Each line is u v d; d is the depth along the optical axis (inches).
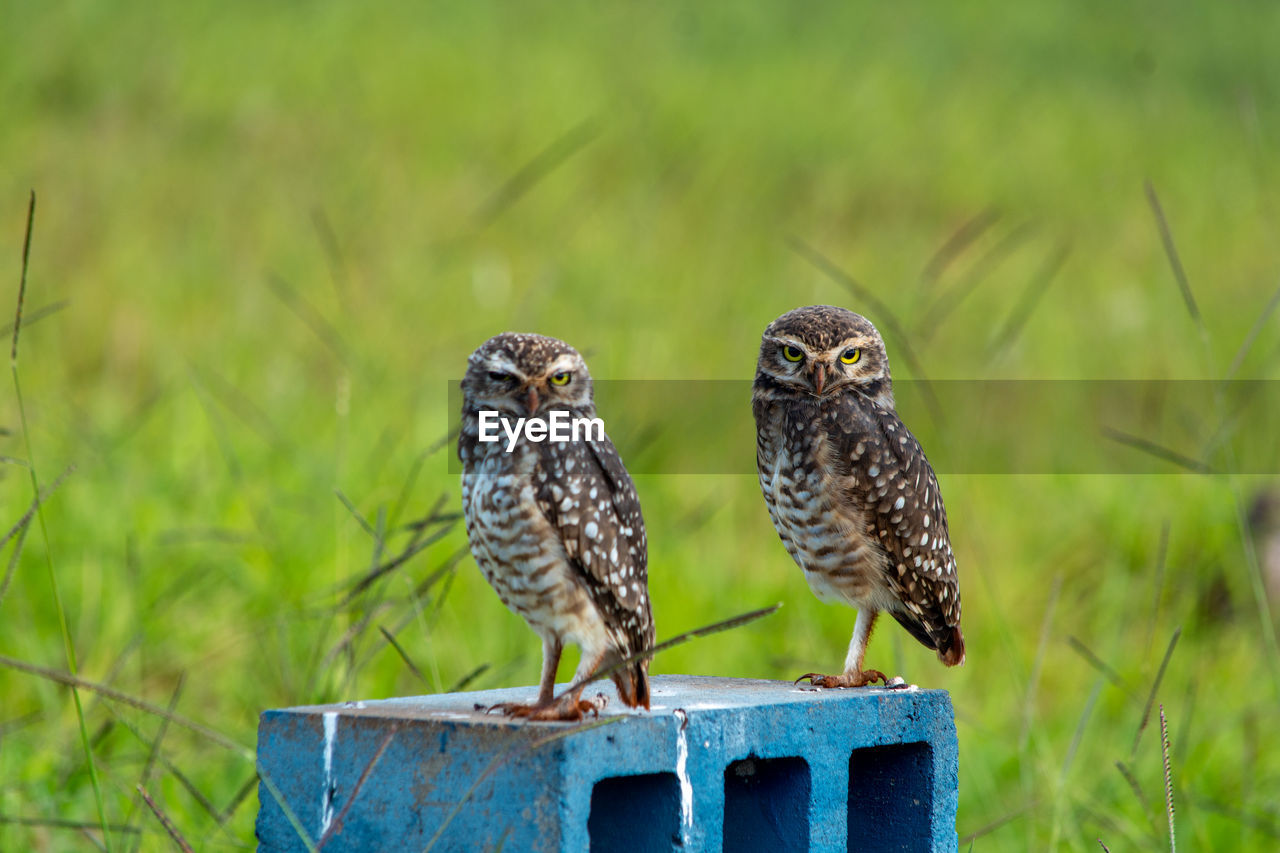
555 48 1194.6
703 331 629.0
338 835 199.6
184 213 748.6
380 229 745.0
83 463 435.2
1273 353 566.9
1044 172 1018.7
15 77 937.5
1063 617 449.1
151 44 1035.3
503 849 185.8
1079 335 686.5
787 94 1089.4
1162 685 400.2
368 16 1202.6
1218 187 959.0
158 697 349.4
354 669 287.0
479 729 188.9
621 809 201.0
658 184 810.2
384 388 520.1
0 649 343.3
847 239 841.5
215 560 398.3
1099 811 320.2
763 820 214.7
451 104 996.6
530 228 748.6
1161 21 1428.4
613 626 211.0
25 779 300.8
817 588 269.3
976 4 1469.0
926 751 223.5
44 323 586.9
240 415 486.0
